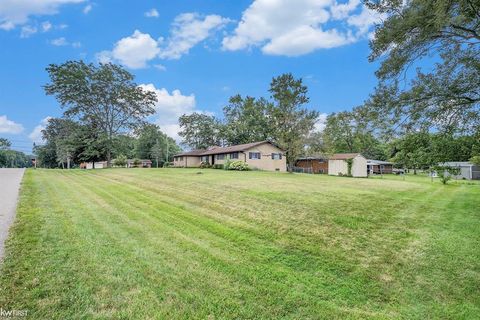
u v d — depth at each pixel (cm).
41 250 455
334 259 502
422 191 1492
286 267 465
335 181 1878
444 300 388
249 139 5166
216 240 571
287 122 3269
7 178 1573
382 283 427
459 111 737
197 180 1602
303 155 3278
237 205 880
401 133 802
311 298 374
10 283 348
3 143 7612
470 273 461
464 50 680
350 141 4862
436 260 504
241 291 376
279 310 340
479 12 575
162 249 502
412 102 742
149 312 311
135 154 6781
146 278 387
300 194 1088
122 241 529
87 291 343
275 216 751
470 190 1689
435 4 580
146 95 3900
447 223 749
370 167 4247
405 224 718
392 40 689
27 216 663
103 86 3619
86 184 1492
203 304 337
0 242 477
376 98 772
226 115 5375
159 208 848
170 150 7075
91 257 441
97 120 3803
